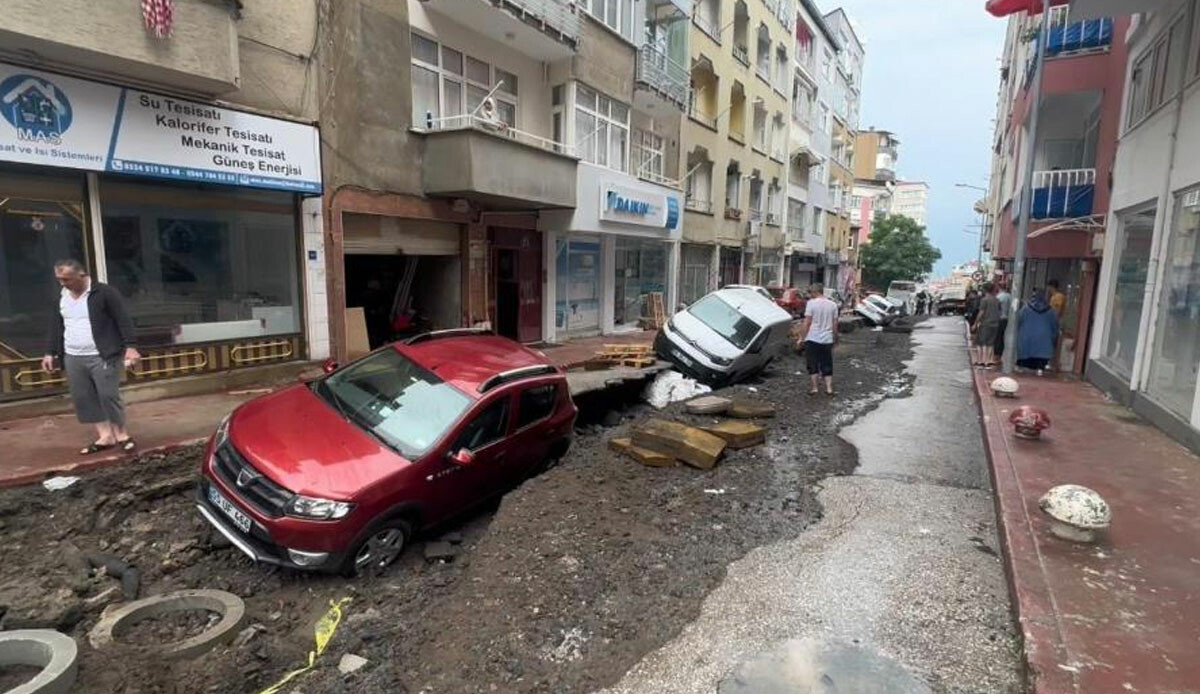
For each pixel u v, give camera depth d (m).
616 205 15.55
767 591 4.02
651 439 6.91
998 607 3.84
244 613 4.14
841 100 42.44
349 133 9.70
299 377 9.05
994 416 8.53
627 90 16.22
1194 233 7.70
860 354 17.70
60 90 6.55
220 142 7.98
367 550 4.68
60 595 4.17
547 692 3.09
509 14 11.34
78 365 5.46
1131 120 10.76
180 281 8.04
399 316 12.40
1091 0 9.44
